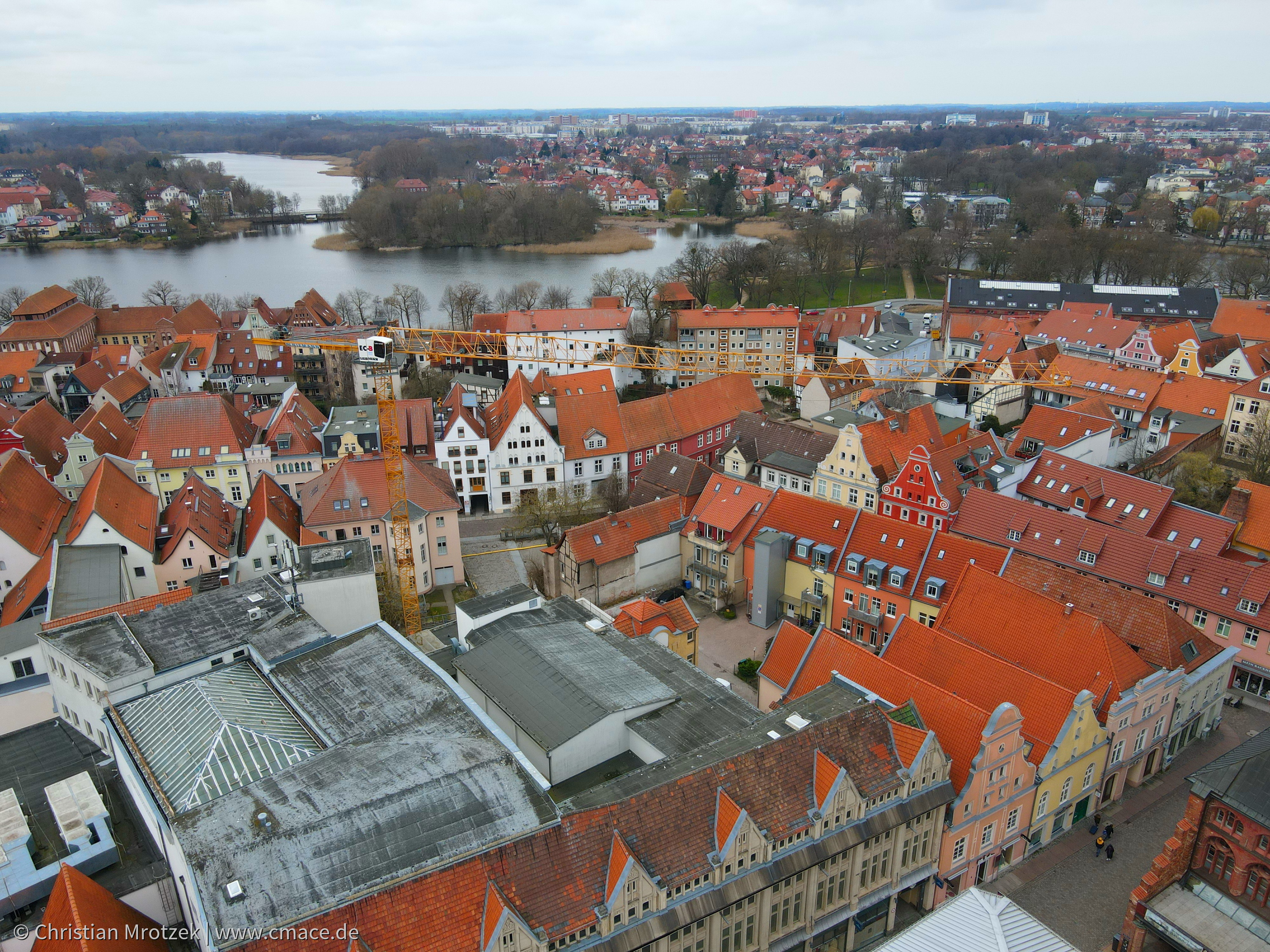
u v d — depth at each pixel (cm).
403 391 19438
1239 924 6278
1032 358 18100
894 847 6669
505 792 5947
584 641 8312
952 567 9762
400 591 11444
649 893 5597
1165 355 18662
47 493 12062
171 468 13575
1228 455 14788
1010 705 6725
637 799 5862
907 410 15338
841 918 6506
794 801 6256
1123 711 7594
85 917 5272
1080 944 6688
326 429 14588
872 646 10419
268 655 7800
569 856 5575
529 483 14675
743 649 10675
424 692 7244
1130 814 7950
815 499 11225
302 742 6794
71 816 6381
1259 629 9231
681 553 12194
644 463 15362
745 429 15050
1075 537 10700
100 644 7825
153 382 19775
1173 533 10862
